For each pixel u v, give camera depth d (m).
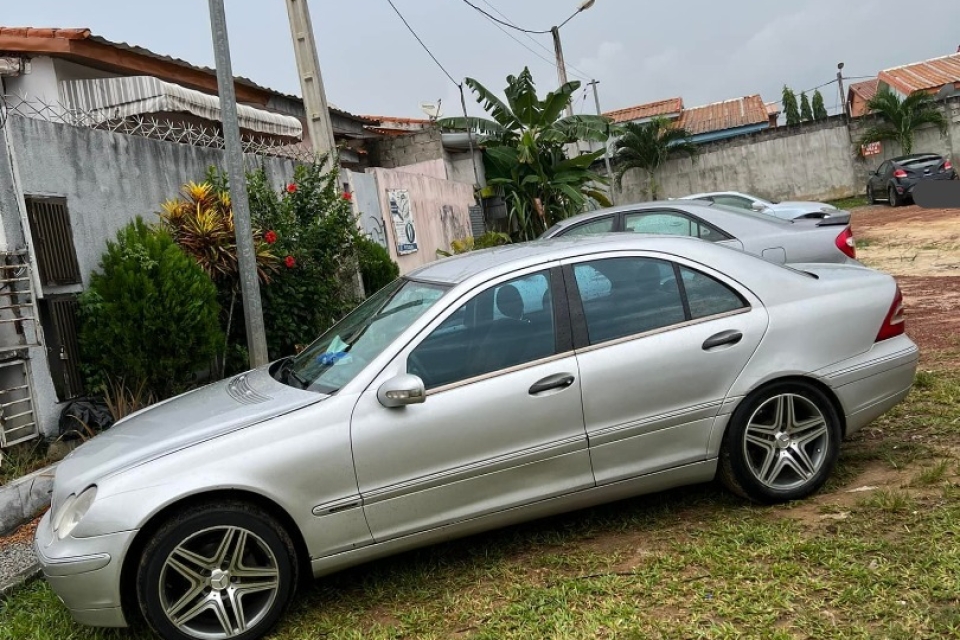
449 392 3.84
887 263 13.68
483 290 4.05
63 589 3.45
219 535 3.54
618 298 4.18
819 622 3.17
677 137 30.86
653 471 4.10
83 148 7.07
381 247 12.63
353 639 3.52
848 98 43.28
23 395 6.10
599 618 3.38
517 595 3.70
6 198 6.11
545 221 22.06
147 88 10.30
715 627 3.21
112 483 3.50
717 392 4.14
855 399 4.34
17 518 5.41
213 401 4.21
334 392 3.83
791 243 7.62
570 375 3.95
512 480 3.89
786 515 4.18
